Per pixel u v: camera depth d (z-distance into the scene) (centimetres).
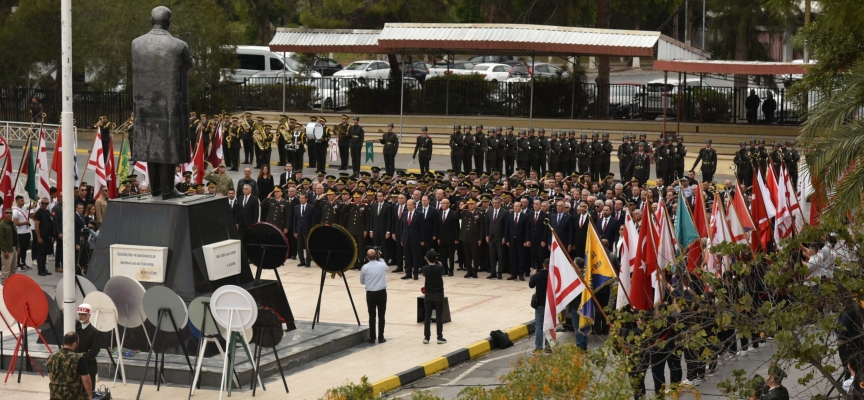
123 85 5406
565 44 4803
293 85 5697
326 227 2289
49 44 5400
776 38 5847
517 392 1336
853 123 1819
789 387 1884
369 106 5622
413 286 2827
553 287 1931
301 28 5312
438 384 1991
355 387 1405
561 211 2855
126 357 2027
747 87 5284
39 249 2880
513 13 5925
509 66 6550
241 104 5659
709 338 1315
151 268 2109
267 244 2286
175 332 1995
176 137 2169
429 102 5578
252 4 6969
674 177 4188
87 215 2917
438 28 4978
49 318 2009
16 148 4962
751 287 1655
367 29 5372
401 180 3388
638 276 1925
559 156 4244
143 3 5281
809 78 2111
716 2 5597
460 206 2975
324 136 4459
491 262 2922
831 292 1186
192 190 3025
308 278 2906
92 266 2183
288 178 3522
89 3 5278
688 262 2039
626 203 2902
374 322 2233
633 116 5412
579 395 1312
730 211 2284
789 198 2745
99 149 3022
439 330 2230
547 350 1416
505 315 2478
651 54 4734
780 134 4931
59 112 5341
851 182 1727
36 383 1944
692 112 5294
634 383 1435
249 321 1823
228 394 1856
